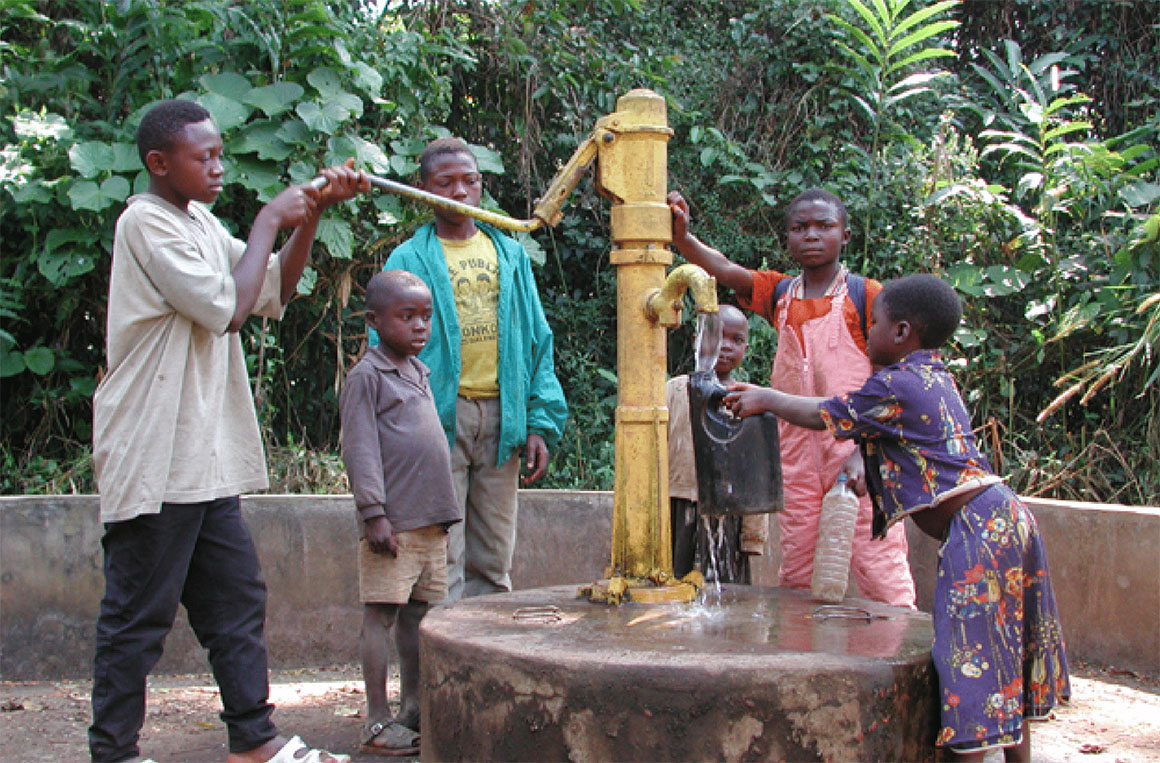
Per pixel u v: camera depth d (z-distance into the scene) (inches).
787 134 275.4
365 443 125.2
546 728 84.8
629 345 109.3
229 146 198.8
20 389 206.7
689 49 281.1
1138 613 165.6
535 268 260.1
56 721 139.5
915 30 284.4
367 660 126.7
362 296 228.2
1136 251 236.4
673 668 82.0
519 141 255.8
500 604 108.7
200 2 202.5
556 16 252.4
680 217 131.8
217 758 125.7
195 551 109.0
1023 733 97.6
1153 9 299.1
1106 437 227.8
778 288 139.6
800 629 97.3
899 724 86.7
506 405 140.5
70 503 162.7
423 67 226.4
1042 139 257.1
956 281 244.1
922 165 257.9
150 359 103.6
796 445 131.9
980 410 246.1
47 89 200.4
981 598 93.0
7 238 203.0
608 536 188.5
